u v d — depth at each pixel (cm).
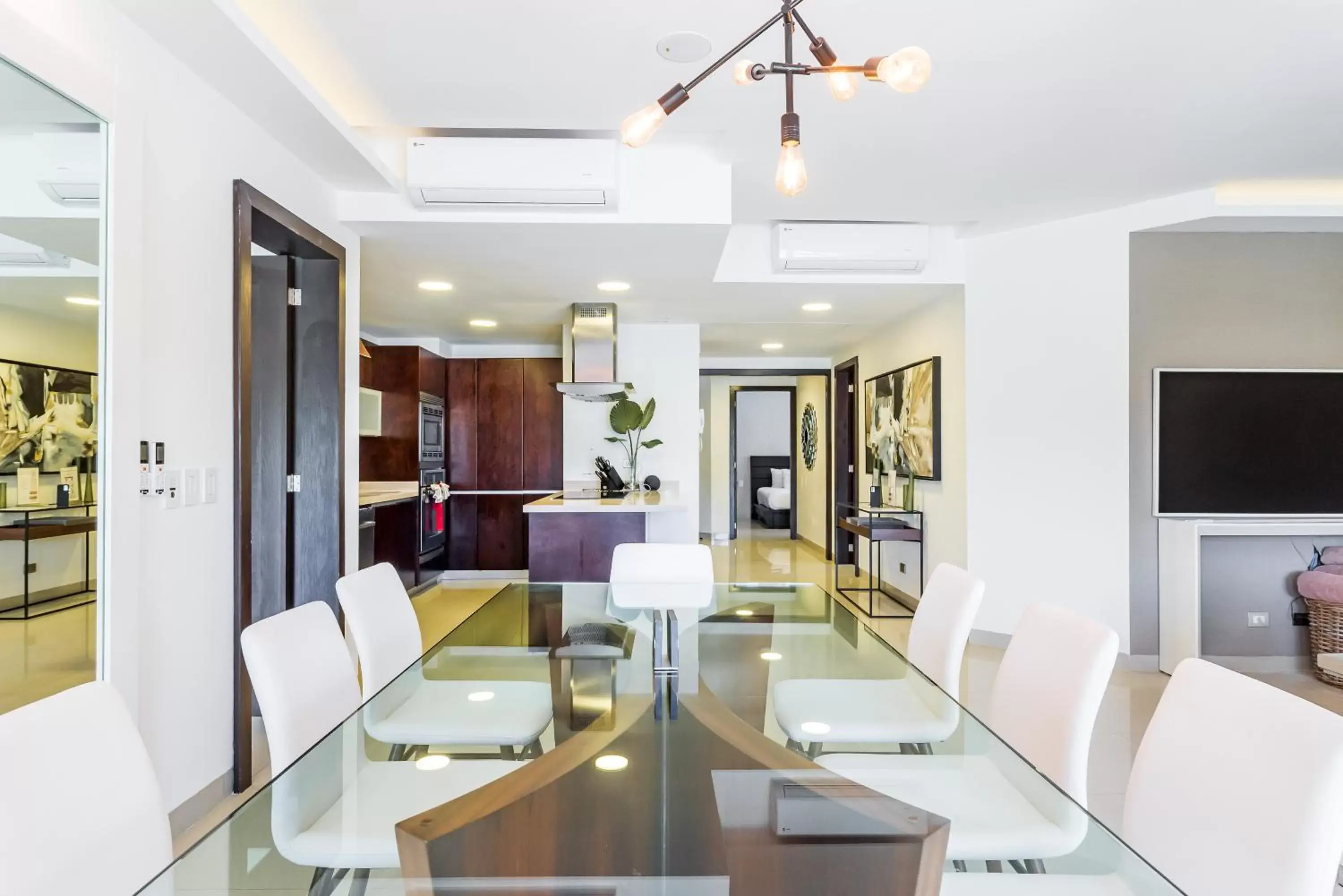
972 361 451
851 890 114
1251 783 110
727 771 154
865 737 176
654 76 255
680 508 454
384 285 460
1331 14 217
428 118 291
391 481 593
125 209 183
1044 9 215
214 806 229
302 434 315
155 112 203
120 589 181
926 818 136
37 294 162
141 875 111
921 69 152
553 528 473
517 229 339
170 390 209
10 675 155
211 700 228
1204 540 401
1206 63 246
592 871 118
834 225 433
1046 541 424
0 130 153
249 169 250
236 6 196
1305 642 401
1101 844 121
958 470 468
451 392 668
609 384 516
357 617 204
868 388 662
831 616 285
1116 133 302
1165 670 394
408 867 119
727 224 329
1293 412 400
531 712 190
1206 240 400
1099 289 407
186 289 216
